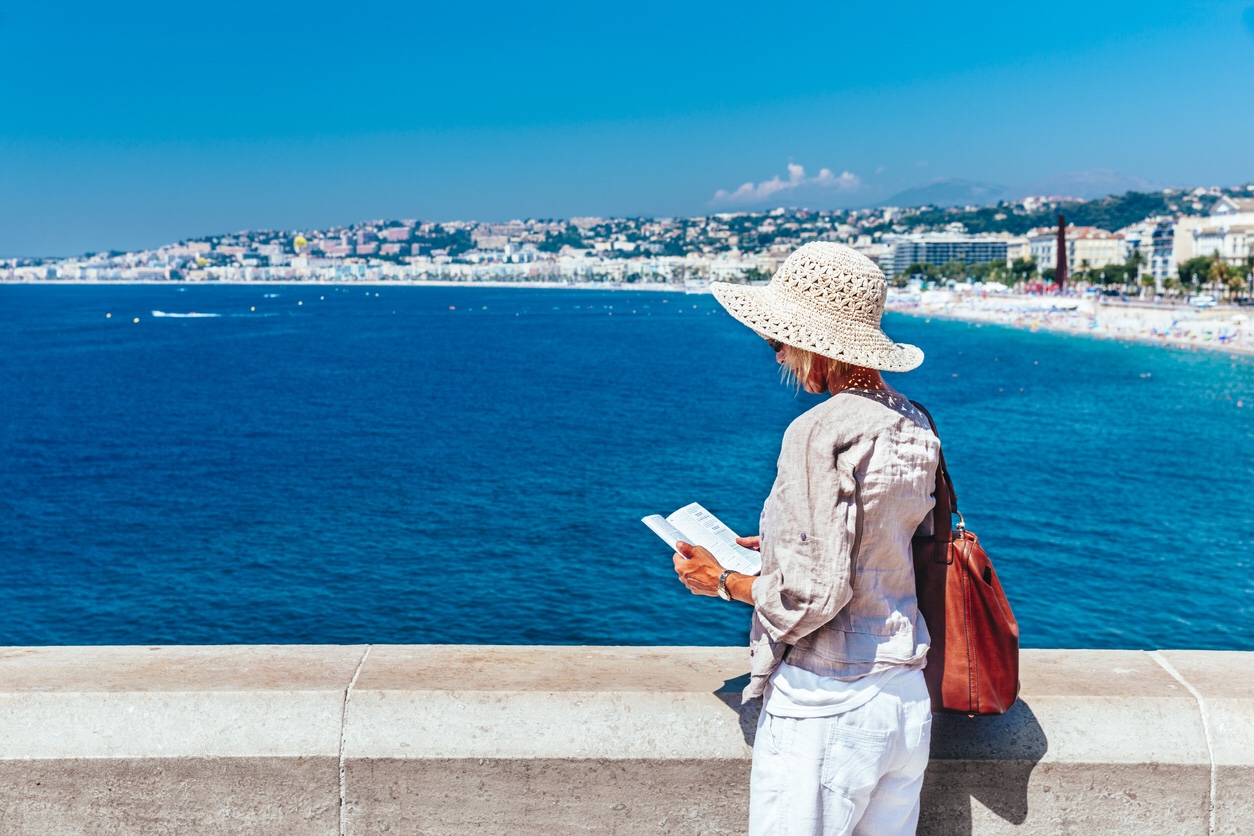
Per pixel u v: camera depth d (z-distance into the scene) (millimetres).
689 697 2695
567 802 2643
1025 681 2889
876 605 2184
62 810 2635
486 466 53875
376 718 2654
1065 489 50094
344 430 68375
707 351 138500
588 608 30125
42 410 80125
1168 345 147250
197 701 2676
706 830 2656
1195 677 2914
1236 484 51500
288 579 33344
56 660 2908
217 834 2646
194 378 104500
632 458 55938
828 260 2303
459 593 31609
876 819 2320
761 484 48719
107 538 39250
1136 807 2686
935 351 138875
